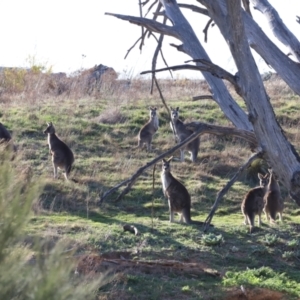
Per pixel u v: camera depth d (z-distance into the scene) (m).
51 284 7.59
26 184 8.31
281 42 15.89
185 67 13.50
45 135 39.31
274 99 48.16
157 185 33.28
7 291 7.54
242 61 13.22
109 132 40.38
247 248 25.48
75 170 34.62
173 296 20.00
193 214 30.84
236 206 32.03
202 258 24.08
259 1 16.50
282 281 22.00
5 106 44.72
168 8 15.59
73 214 28.72
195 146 36.91
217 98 15.59
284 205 32.44
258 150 13.56
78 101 46.75
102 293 18.95
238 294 20.45
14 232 7.75
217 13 13.38
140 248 24.19
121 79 54.75
